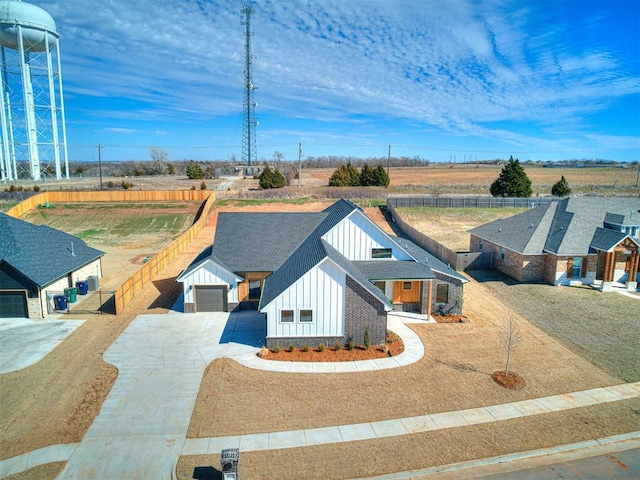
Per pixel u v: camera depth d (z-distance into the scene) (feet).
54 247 90.89
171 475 37.99
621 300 86.79
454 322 75.61
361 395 51.31
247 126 363.15
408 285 80.89
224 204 185.26
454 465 39.83
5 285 74.95
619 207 109.29
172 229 154.40
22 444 42.06
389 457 40.63
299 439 43.06
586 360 61.36
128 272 107.34
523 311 81.20
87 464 39.29
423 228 159.94
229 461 35.27
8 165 258.37
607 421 47.11
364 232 81.61
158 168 447.42
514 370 58.18
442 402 50.08
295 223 94.43
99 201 183.62
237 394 51.34
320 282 62.95
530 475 38.86
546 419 47.21
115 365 58.70
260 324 74.18
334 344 64.75
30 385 53.31
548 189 254.06
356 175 250.98
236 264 81.61
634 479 38.65
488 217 175.22
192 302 79.36
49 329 71.20
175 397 50.72
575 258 95.91
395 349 63.93
